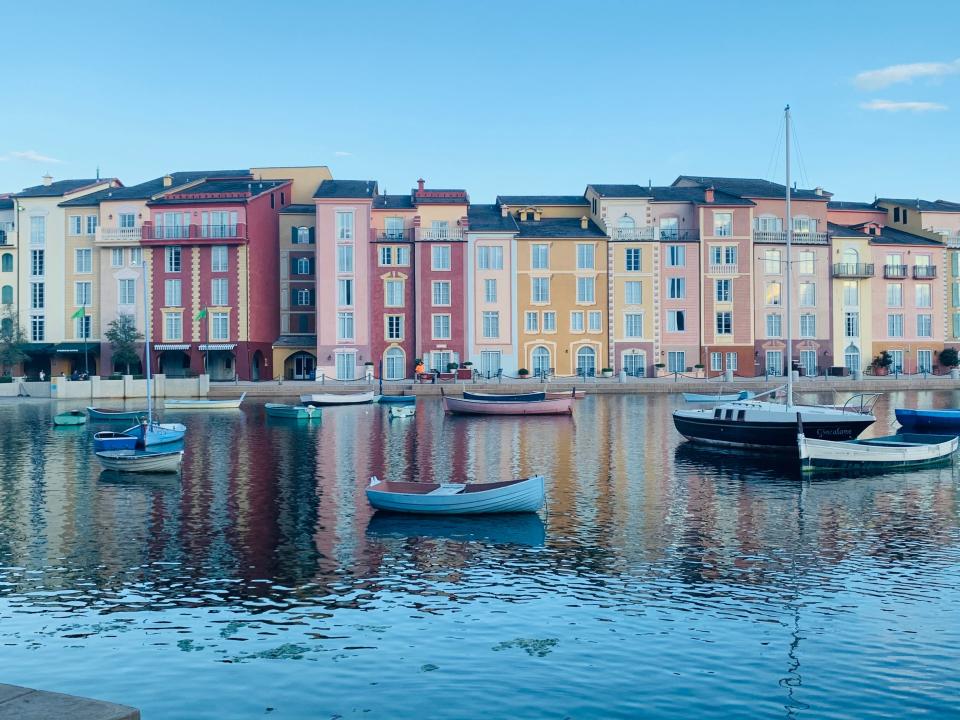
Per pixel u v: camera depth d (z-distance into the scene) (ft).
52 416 210.38
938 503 98.37
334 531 85.30
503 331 295.48
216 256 292.61
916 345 318.24
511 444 151.12
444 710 46.91
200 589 67.00
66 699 28.78
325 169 339.57
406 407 205.16
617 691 49.11
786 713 46.55
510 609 62.18
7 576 70.54
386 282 293.23
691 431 149.18
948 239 324.80
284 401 253.65
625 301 297.94
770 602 63.52
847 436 135.54
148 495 104.47
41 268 308.60
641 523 88.58
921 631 57.67
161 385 263.08
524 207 317.63
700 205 298.15
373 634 57.41
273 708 47.16
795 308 306.76
